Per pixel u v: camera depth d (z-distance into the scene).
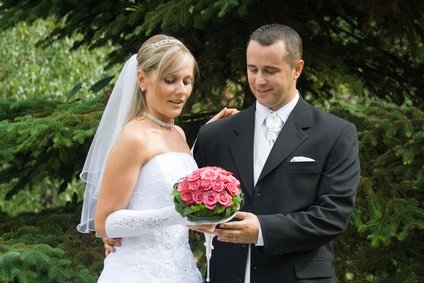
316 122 4.28
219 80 6.62
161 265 4.12
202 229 3.90
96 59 11.26
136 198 4.12
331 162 4.16
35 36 11.37
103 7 6.58
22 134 5.88
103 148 4.55
